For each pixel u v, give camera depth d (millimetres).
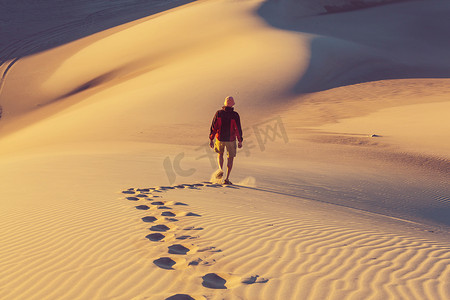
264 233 5297
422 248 5137
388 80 32219
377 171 12836
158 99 25391
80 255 4457
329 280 3846
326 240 5160
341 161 14195
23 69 46000
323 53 36094
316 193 9344
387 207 9109
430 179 12352
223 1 59812
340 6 61719
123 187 8102
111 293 3555
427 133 17984
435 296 3570
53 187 8078
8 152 20719
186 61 35781
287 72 29844
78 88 39000
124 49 45844
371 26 53719
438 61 43156
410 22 55219
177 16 53875
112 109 24875
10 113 35281
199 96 25469
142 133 20234
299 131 19328
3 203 6973
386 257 4609
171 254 4434
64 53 50281
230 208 6719
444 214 9344
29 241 5004
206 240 4930
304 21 54281
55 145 19125
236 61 32125
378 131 18781
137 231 5207
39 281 3871
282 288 3635
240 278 3807
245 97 25359
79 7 73500
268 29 44656
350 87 29422
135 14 66500
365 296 3529
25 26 64188
